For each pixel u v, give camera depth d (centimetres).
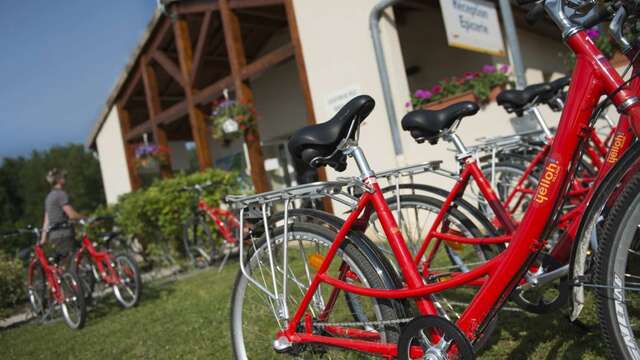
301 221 185
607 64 143
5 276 584
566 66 724
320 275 178
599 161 276
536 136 296
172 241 707
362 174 172
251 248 199
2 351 421
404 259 167
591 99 146
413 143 502
